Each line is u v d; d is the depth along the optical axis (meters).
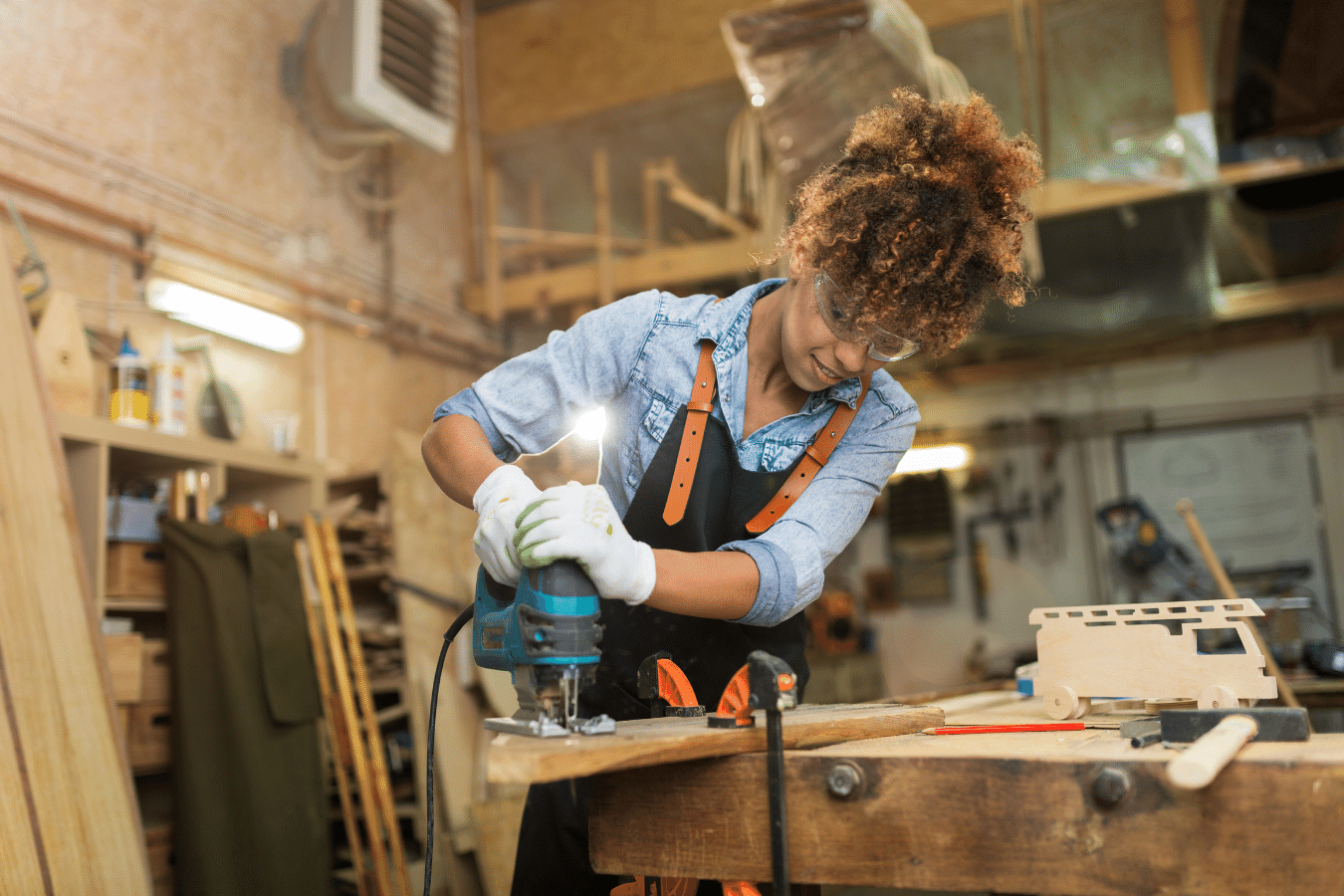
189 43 3.96
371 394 4.85
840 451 1.31
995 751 0.84
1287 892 0.70
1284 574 6.59
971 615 7.30
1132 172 3.77
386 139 4.46
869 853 0.83
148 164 3.71
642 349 1.28
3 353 2.39
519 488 1.02
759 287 1.32
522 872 1.33
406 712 3.46
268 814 2.80
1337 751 0.76
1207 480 6.96
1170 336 6.92
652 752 0.77
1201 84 3.57
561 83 5.38
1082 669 1.36
